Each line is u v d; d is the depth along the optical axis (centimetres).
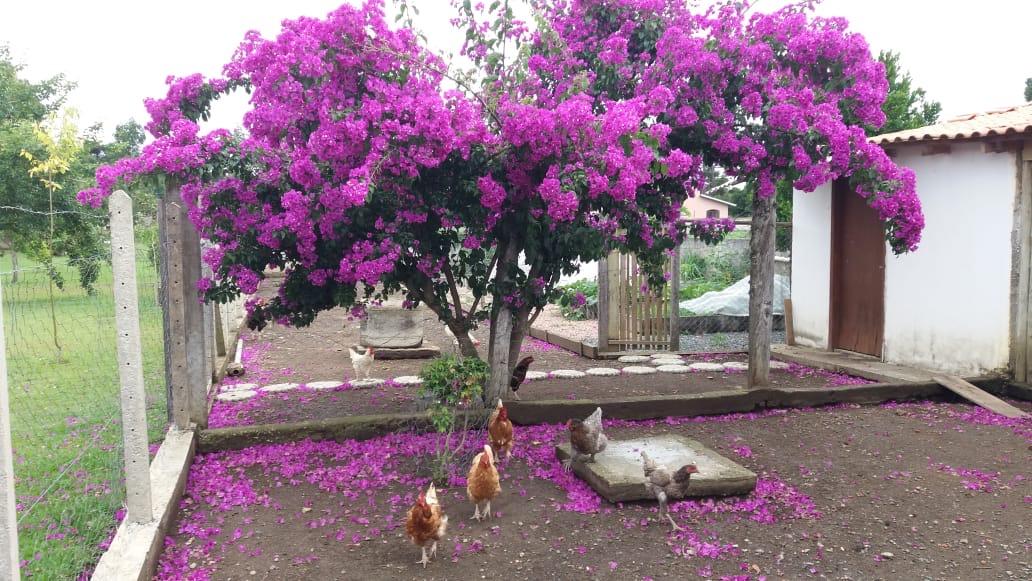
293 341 1372
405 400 845
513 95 683
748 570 428
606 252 711
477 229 689
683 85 698
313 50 571
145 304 705
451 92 597
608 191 602
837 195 1112
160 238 657
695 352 1197
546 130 579
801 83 723
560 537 474
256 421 741
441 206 655
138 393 435
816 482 576
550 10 765
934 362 962
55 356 820
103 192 557
